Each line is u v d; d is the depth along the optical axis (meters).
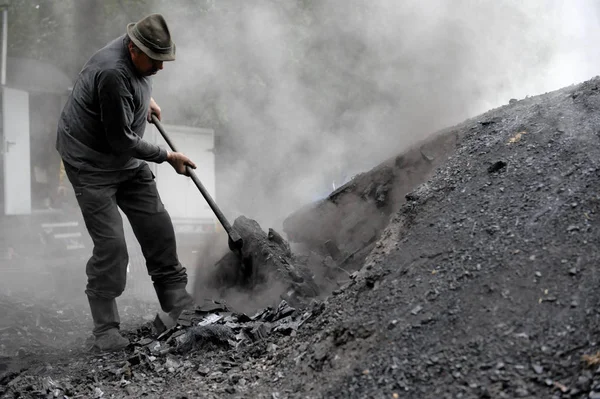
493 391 2.78
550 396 2.69
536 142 4.41
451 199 4.21
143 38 5.05
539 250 3.43
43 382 4.26
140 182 5.76
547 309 3.08
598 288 3.09
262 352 4.12
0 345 6.09
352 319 3.52
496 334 3.05
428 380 2.95
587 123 4.39
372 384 3.05
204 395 3.64
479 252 3.58
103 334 5.39
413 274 3.65
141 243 5.82
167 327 5.65
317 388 3.23
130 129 5.29
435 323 3.24
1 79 13.56
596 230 3.43
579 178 3.85
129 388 4.01
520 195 3.93
